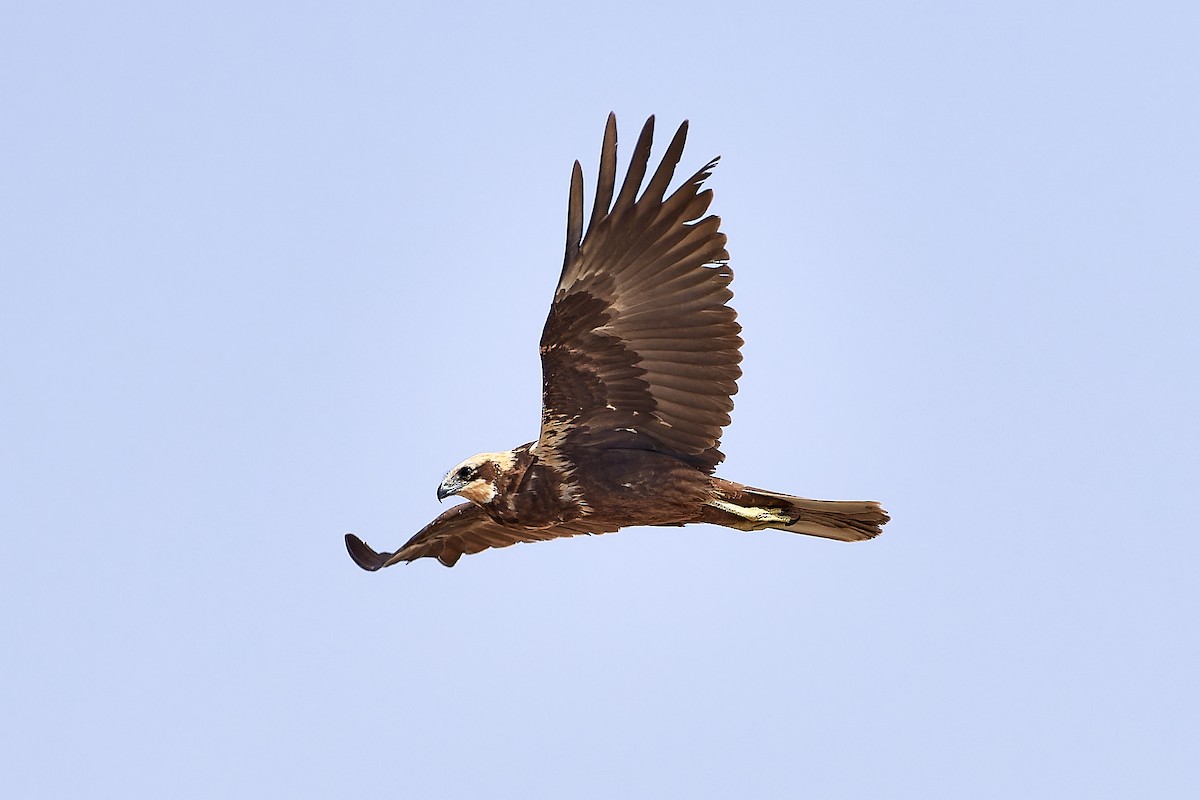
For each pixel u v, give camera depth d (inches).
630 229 654.5
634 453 693.3
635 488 693.9
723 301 660.1
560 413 693.9
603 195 653.3
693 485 693.9
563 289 666.2
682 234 655.1
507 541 818.2
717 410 676.1
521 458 710.5
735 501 700.0
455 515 806.5
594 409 690.8
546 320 675.4
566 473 699.4
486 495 714.2
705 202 652.7
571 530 776.3
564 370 686.5
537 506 706.2
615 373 682.8
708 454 693.9
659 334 670.5
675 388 679.7
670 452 694.5
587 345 679.1
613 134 651.5
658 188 649.0
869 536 706.8
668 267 660.1
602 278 663.1
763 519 702.5
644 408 687.1
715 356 667.4
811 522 707.4
